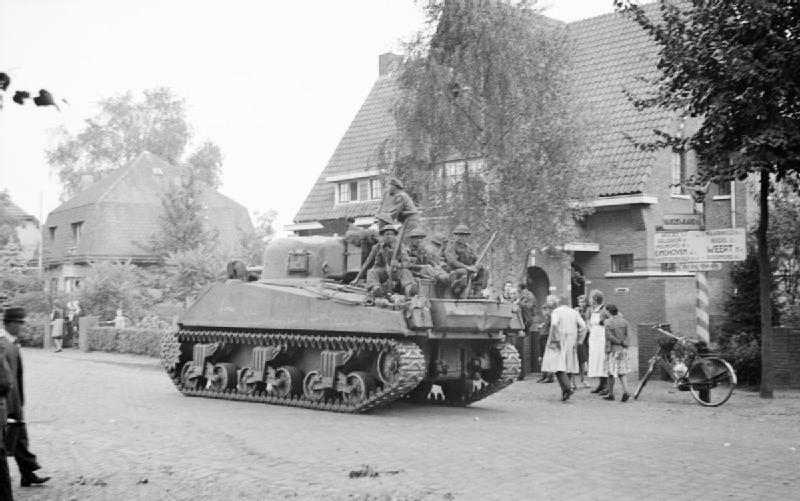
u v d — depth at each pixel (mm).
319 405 17297
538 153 23516
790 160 18031
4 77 6406
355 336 16984
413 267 17031
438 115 23531
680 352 18641
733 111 18516
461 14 23016
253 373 18609
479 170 24375
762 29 17969
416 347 16266
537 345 24641
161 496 9391
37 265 60219
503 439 13086
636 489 9469
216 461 11328
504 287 24391
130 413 16406
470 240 23938
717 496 9156
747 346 21828
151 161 59969
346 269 18922
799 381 20969
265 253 20125
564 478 10047
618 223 34062
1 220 51188
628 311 33688
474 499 9016
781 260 24188
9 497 9008
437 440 12992
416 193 24156
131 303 41719
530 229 23656
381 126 44562
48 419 15516
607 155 33938
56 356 34500
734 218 30234
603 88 35969
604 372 19453
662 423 15320
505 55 22969
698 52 18797
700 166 19172
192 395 19984
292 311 18016
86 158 72938
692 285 33406
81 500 9336
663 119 33250
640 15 20047
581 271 35094
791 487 9602
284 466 10914
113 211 55438
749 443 12805
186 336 20359
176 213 44531
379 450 12062
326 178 43906
